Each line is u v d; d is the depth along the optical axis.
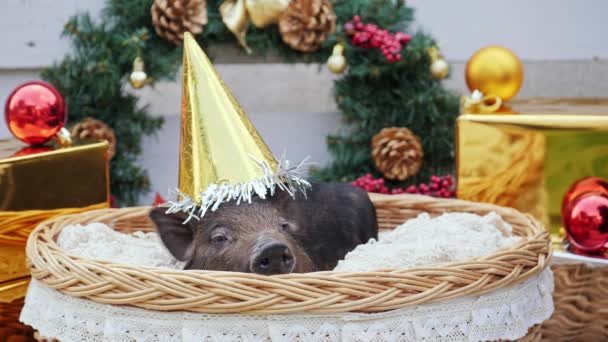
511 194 1.81
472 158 1.81
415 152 2.05
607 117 1.75
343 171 2.11
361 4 2.06
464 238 1.43
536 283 1.41
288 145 2.29
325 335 1.31
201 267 1.46
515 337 1.36
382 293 1.31
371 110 2.10
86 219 1.60
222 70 2.25
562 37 2.27
